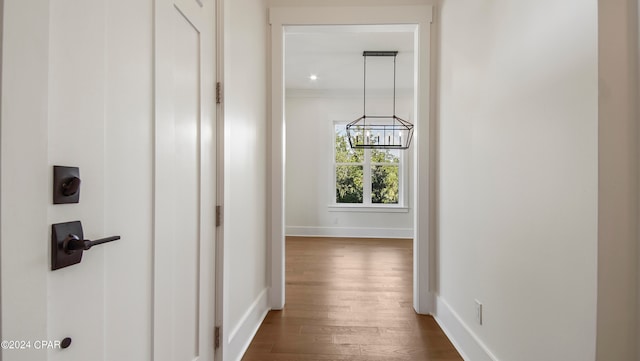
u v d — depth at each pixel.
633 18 0.83
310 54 3.89
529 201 1.13
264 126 2.31
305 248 4.61
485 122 1.48
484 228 1.49
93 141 0.70
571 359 0.92
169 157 1.03
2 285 0.50
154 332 0.94
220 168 1.45
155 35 0.94
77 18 0.65
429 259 2.27
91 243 0.64
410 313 2.29
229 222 1.54
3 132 0.50
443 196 2.09
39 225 0.56
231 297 1.60
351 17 2.29
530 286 1.13
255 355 1.73
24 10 0.53
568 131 0.93
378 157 5.69
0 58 0.50
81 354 0.67
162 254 0.99
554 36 0.99
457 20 1.84
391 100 5.55
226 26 1.48
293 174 5.67
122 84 0.80
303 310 2.35
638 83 0.83
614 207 0.83
